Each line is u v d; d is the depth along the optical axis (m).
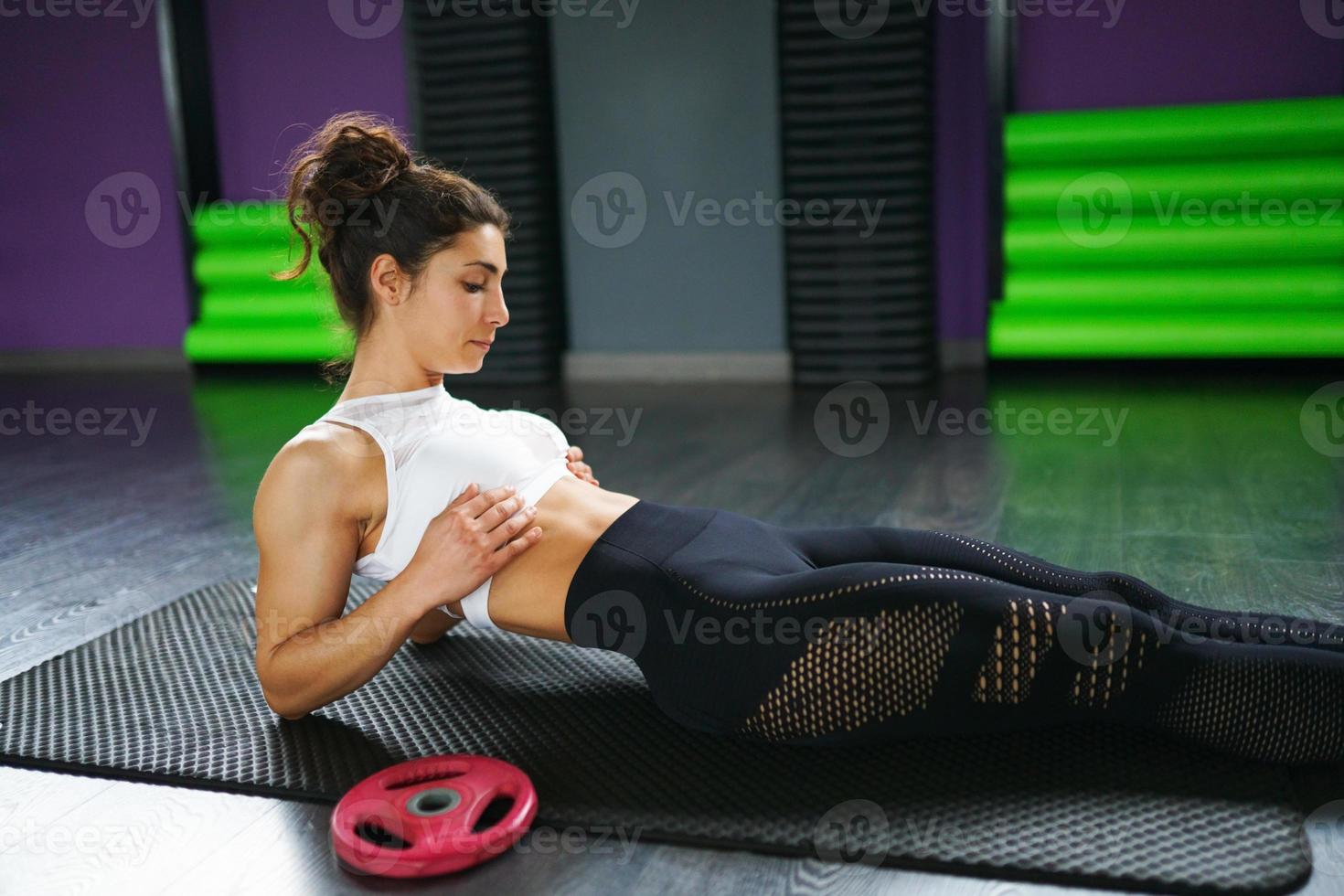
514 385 6.34
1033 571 1.87
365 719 1.98
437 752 1.85
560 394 6.00
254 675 2.19
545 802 1.67
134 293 7.31
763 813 1.62
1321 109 5.19
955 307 6.18
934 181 6.02
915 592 1.60
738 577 1.72
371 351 1.84
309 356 6.63
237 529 3.39
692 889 1.47
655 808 1.65
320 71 6.76
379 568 1.86
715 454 4.29
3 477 4.26
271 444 4.73
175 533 3.38
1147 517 3.18
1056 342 5.65
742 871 1.50
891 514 3.34
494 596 1.82
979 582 1.62
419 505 1.79
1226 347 5.43
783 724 1.68
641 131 6.19
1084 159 5.59
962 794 1.65
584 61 6.18
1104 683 1.60
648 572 1.74
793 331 6.00
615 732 1.89
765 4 5.88
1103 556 2.84
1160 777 1.67
